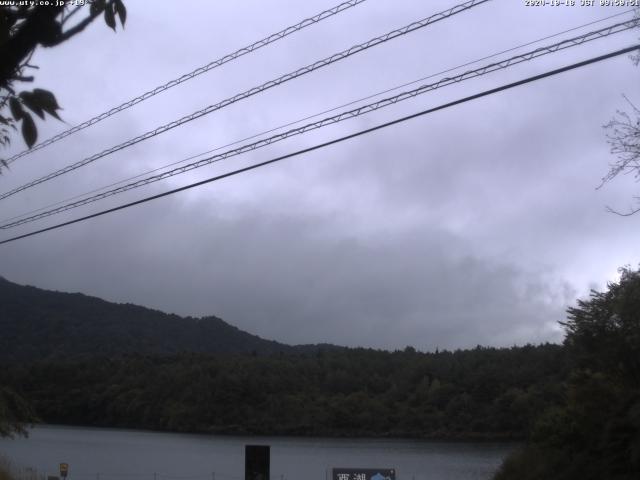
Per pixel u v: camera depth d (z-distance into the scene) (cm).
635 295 2169
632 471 2055
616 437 2111
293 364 11756
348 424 10181
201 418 10531
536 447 2577
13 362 11525
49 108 306
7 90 302
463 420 9094
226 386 10700
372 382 11112
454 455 7031
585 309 2419
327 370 11338
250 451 2119
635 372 2316
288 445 8506
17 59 291
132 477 5250
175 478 5250
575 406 2406
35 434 9488
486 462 6250
